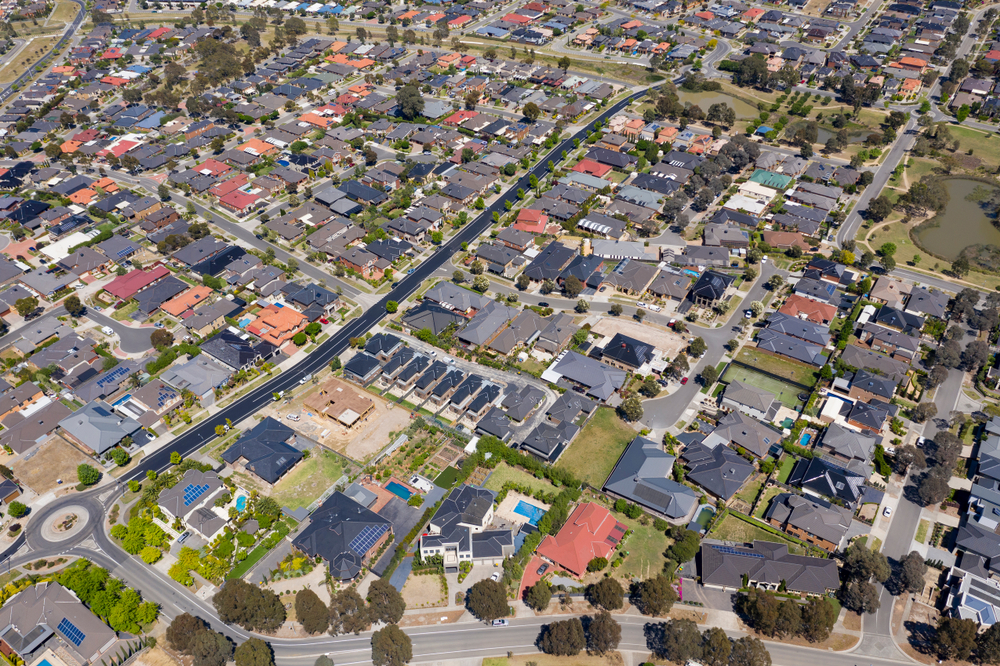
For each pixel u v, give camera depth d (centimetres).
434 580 17350
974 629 15225
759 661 14762
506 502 19325
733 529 18538
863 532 18262
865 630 16162
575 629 15412
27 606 16262
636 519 18788
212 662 15100
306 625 15962
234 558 17838
